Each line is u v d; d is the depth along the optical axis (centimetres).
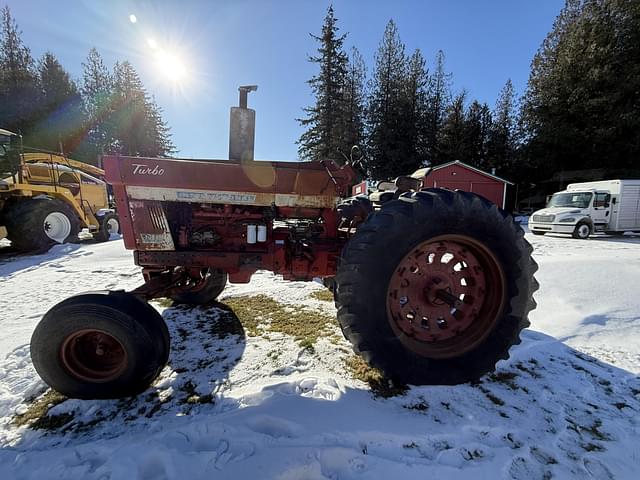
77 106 2822
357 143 2595
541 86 2205
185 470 126
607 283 356
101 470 126
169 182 213
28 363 211
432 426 153
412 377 183
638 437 148
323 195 222
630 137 1856
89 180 870
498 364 212
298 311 305
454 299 191
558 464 133
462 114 2742
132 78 3150
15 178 651
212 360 214
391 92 2642
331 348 230
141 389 173
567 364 213
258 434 144
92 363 177
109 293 172
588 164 2055
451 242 195
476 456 137
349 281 174
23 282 416
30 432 152
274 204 220
